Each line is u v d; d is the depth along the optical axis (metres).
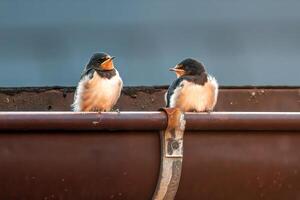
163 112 5.08
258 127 5.21
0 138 4.89
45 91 7.45
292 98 7.80
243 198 5.30
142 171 5.09
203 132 5.18
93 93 7.75
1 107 7.29
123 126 5.01
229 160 5.20
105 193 5.07
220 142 5.20
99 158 5.02
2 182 4.91
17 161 4.91
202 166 5.16
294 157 5.31
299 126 5.26
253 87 7.89
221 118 5.14
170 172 5.09
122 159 5.05
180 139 5.11
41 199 5.00
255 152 5.25
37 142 4.94
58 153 4.96
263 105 7.83
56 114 4.92
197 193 5.21
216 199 5.27
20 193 4.95
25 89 7.36
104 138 5.04
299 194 5.36
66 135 4.98
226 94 7.97
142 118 5.02
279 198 5.36
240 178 5.23
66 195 5.01
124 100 7.77
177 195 5.21
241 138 5.24
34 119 4.87
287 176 5.30
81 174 5.00
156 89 7.78
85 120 4.95
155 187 5.13
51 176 4.96
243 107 7.89
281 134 5.30
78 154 4.99
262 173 5.27
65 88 7.57
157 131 5.11
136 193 5.12
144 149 5.09
